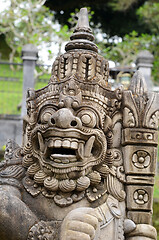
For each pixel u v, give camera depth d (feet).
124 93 6.06
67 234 4.82
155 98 6.11
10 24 21.17
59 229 5.13
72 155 5.48
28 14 20.75
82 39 6.40
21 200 5.56
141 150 5.96
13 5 20.99
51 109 5.67
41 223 5.26
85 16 6.76
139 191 5.86
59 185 5.51
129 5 24.09
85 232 4.82
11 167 6.12
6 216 5.06
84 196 5.68
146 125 5.97
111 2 23.50
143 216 5.81
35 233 5.12
